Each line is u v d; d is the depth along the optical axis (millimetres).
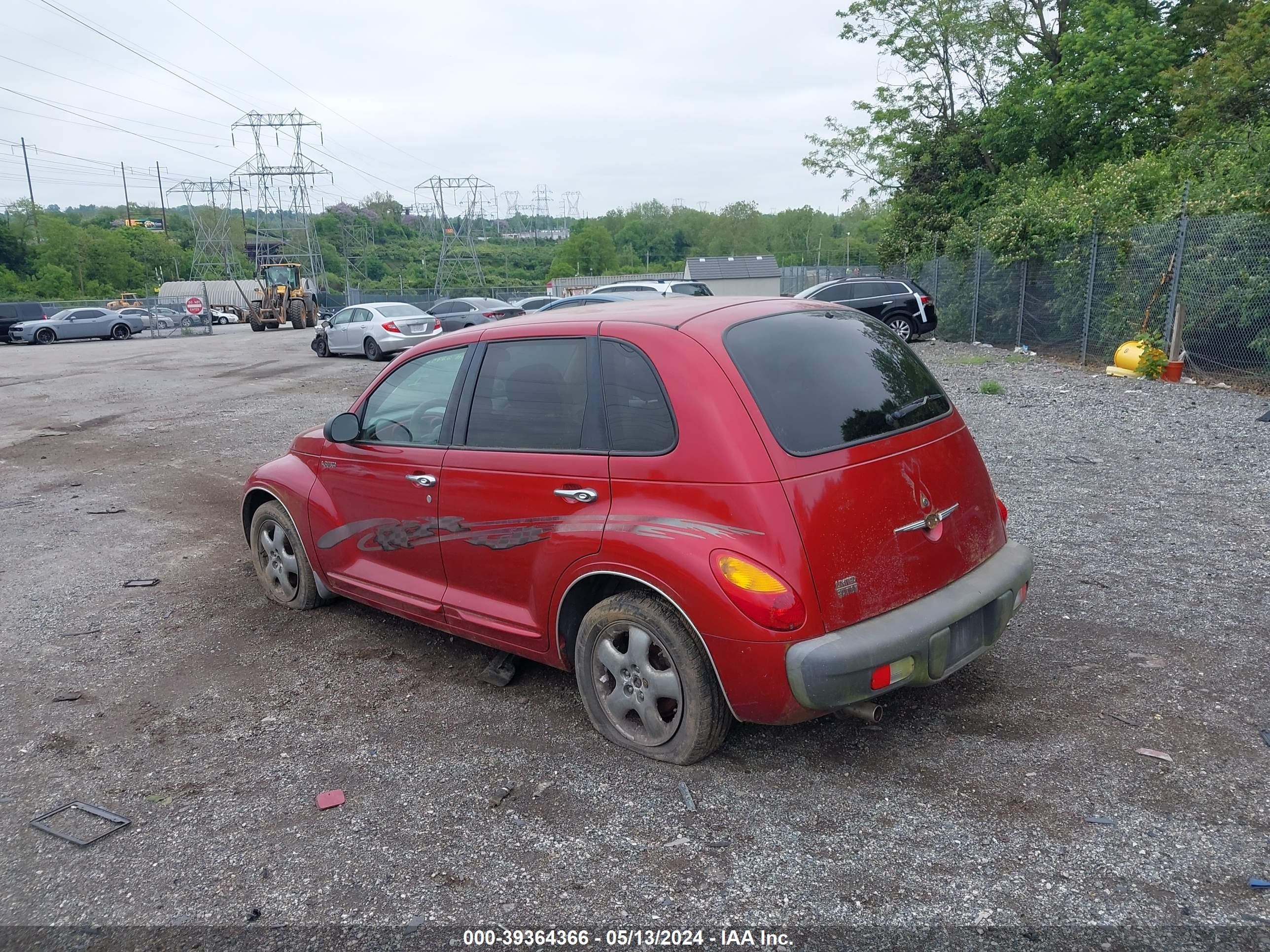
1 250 88562
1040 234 18203
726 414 3139
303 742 3809
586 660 3609
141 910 2793
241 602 5605
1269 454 8039
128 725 4043
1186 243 13109
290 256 73062
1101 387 12750
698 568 3084
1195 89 21344
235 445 11211
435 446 4141
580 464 3506
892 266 31125
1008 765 3324
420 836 3094
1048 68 24250
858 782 3264
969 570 3551
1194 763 3279
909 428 3506
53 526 7633
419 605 4324
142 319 43062
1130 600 4867
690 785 3305
